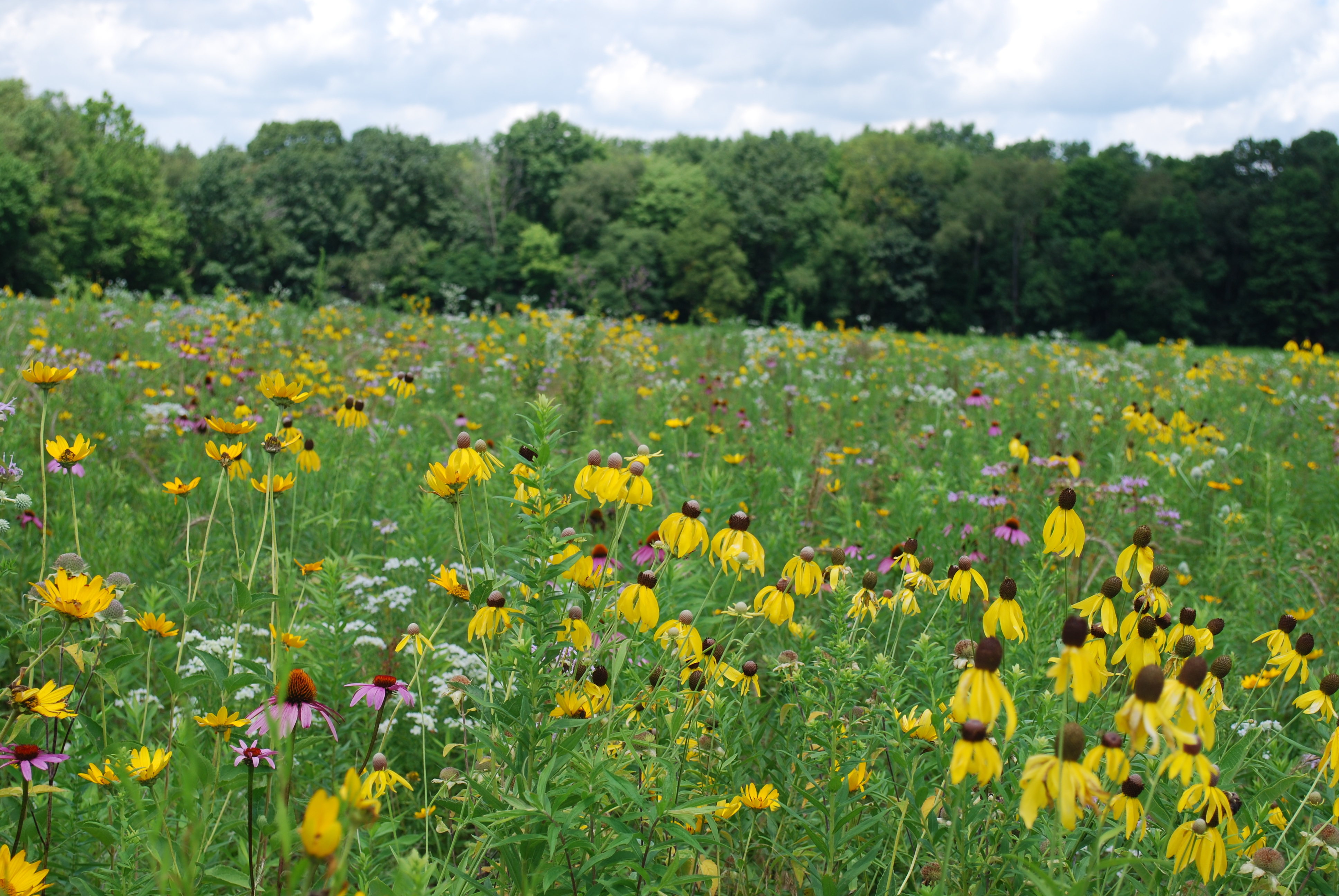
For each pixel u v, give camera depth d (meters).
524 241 60.56
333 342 13.92
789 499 5.58
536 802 2.06
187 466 6.41
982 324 70.19
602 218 66.38
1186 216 65.25
